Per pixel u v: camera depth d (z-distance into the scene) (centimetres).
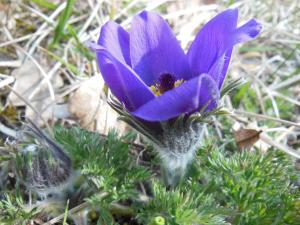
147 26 11
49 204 12
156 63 12
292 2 24
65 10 18
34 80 17
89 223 13
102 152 12
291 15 23
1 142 14
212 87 10
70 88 16
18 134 14
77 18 20
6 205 12
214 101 10
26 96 16
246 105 18
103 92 16
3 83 15
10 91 16
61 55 18
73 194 12
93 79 16
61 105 16
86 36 19
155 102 9
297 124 15
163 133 11
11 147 13
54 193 12
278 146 15
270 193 11
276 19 23
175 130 11
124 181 12
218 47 11
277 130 16
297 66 21
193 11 20
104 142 12
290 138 17
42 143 12
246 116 17
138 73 11
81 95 16
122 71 10
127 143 12
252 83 19
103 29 11
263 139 15
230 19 10
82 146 12
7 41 18
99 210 12
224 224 11
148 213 11
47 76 16
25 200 13
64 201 12
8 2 19
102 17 20
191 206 11
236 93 18
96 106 16
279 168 12
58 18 20
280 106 18
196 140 11
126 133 14
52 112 16
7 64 17
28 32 19
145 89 10
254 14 23
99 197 11
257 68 20
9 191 13
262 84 18
